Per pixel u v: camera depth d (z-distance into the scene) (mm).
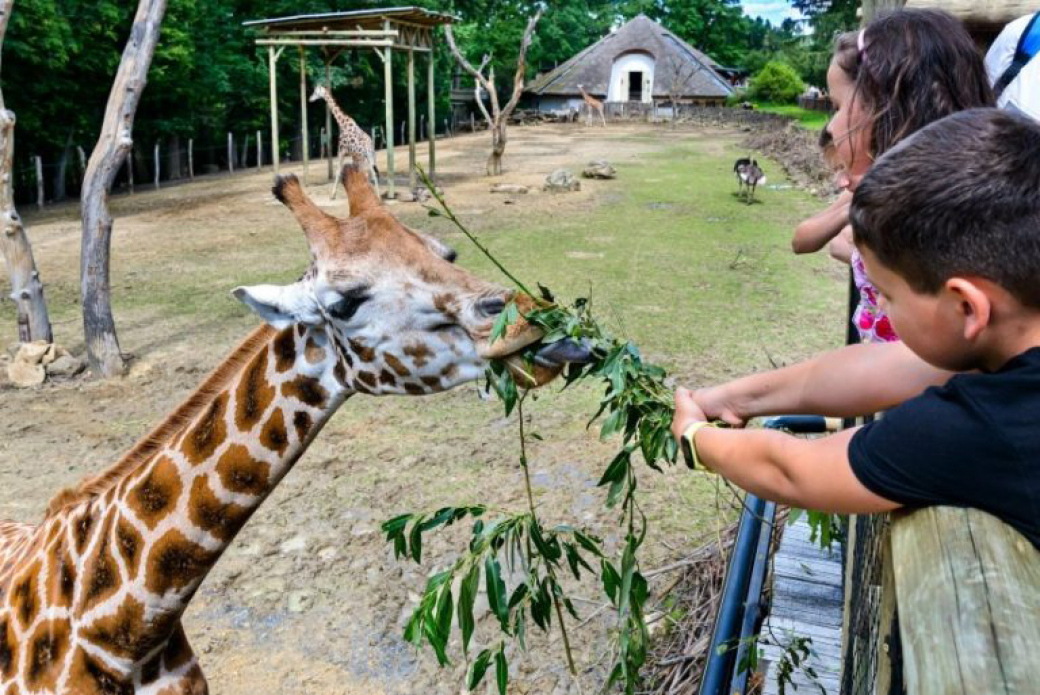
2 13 7598
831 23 51375
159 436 2506
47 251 13250
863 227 1172
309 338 2303
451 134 37625
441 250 2375
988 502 1062
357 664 4109
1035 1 2713
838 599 3535
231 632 4336
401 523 2334
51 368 7734
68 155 21281
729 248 13000
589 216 15656
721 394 1743
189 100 24219
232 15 27078
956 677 811
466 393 7340
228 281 11102
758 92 49594
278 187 2314
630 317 9336
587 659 4051
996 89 2127
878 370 1548
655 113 45219
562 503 5484
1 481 5797
